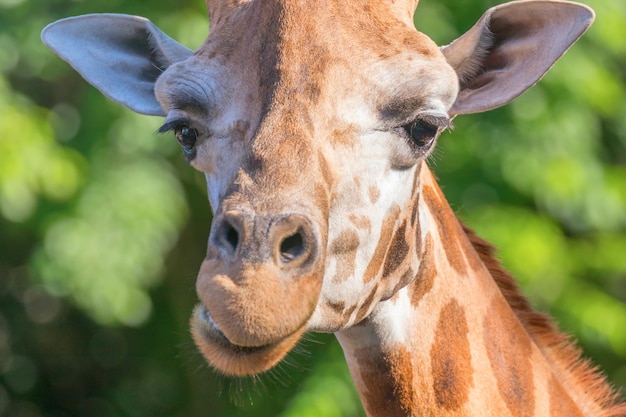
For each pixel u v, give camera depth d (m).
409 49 10.09
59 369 35.44
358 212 10.02
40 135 24.67
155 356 32.50
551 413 11.84
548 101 24.98
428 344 11.38
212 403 30.67
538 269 24.34
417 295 11.37
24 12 25.83
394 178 10.27
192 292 27.38
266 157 9.31
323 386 23.73
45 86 27.81
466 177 25.23
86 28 12.65
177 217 25.16
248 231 8.92
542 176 24.64
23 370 35.53
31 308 34.81
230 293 8.73
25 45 25.41
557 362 12.63
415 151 10.26
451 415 11.35
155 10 24.89
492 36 11.72
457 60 11.70
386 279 10.65
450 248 11.82
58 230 24.36
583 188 24.84
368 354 11.35
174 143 25.12
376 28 10.13
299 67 9.75
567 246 26.09
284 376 25.81
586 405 12.60
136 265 24.23
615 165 27.41
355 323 10.57
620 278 29.22
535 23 11.43
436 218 11.82
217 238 9.02
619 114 26.41
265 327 8.73
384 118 10.00
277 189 9.15
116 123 24.78
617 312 25.64
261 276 8.79
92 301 24.23
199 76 10.04
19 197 24.14
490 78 11.67
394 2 10.52
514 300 12.63
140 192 24.58
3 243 32.19
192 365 30.48
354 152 9.88
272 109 9.58
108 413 34.09
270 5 10.05
